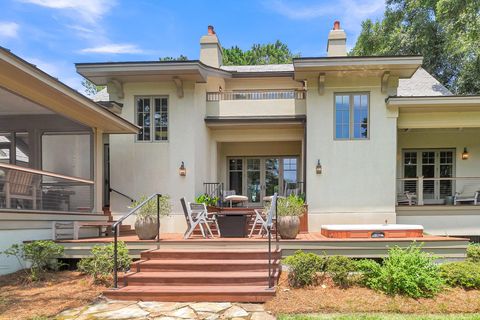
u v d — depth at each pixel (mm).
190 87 11398
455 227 11039
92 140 10188
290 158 14812
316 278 6355
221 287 6047
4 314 5148
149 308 5473
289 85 14758
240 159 15062
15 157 10430
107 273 6633
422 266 6180
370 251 7598
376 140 10961
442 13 15742
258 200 14867
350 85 11062
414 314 5148
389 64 10258
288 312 5227
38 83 6965
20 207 8453
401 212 11141
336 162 11023
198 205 8930
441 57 20500
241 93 12719
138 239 8266
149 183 11367
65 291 6223
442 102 10531
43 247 7059
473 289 6012
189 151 11305
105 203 12117
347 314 5145
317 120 11109
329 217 10938
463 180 13500
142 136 11547
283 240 7738
